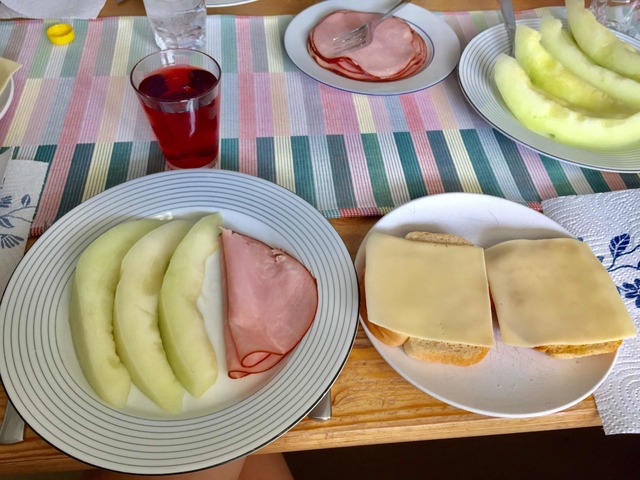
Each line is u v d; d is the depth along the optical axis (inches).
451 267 15.3
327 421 13.7
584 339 14.0
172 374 13.9
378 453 32.1
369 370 14.7
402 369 14.1
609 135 20.1
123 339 13.8
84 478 21.2
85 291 14.5
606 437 32.1
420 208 17.7
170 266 15.3
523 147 21.5
